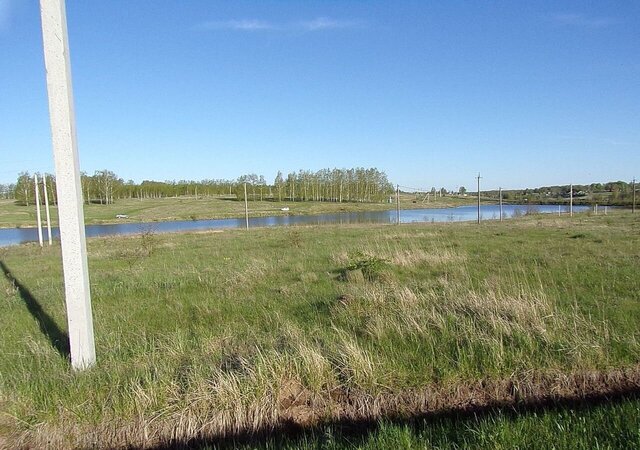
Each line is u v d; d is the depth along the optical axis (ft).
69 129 14.37
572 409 12.60
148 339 18.65
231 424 12.91
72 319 14.90
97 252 62.03
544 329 16.69
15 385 13.99
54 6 13.88
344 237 72.49
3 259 62.44
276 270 36.55
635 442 10.02
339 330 17.61
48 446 12.40
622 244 48.06
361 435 12.20
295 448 11.26
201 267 40.75
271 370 13.94
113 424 12.73
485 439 10.48
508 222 111.86
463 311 19.61
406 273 33.47
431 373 14.56
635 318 19.15
